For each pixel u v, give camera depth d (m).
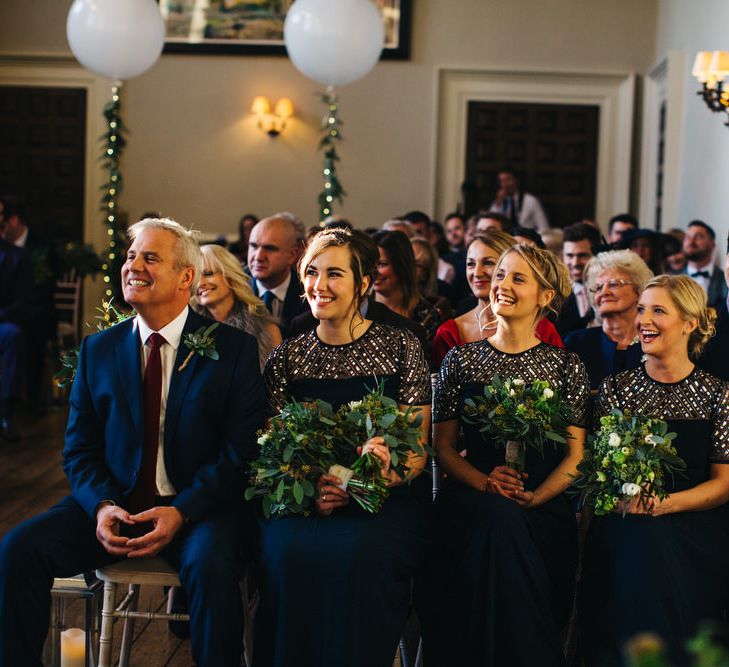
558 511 3.21
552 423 3.11
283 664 2.87
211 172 11.03
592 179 10.91
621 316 3.93
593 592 3.04
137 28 7.56
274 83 10.95
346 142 10.99
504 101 10.92
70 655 3.19
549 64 10.82
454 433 3.35
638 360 3.82
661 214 9.92
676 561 2.98
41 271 8.20
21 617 2.86
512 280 3.30
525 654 2.90
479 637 2.95
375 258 3.29
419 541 3.06
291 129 10.98
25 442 7.02
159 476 3.09
